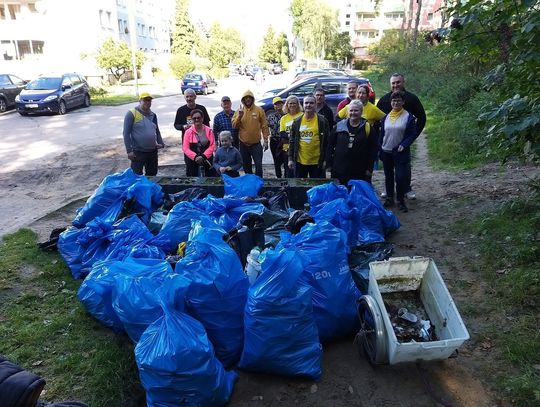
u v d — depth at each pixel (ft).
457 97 43.78
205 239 9.98
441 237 16.52
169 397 8.06
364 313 10.02
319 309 10.09
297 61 211.61
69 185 26.21
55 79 57.93
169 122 50.16
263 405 8.91
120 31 130.72
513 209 16.65
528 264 13.12
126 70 111.55
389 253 13.19
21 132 43.47
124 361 9.98
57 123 48.91
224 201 15.07
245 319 9.23
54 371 9.83
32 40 104.83
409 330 10.11
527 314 11.21
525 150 12.82
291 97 21.35
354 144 17.84
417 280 10.93
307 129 18.80
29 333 11.13
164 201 17.21
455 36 13.39
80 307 12.30
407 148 18.86
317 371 9.36
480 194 20.25
